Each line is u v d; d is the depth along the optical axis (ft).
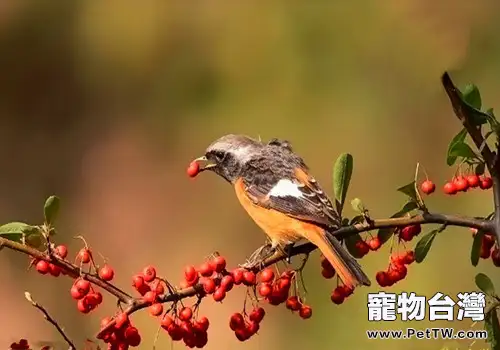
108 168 51.78
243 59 49.83
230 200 48.21
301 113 47.39
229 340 40.96
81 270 18.44
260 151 24.11
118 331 18.54
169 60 52.26
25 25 55.16
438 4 46.91
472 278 38.06
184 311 18.88
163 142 51.24
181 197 49.06
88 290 18.35
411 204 19.60
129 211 49.62
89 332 42.73
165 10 52.47
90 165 52.26
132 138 51.49
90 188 51.03
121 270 47.16
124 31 53.01
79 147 52.95
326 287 39.09
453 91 18.33
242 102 49.01
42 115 53.88
